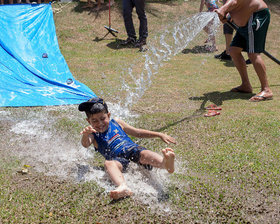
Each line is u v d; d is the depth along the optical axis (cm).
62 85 679
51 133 469
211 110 564
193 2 1445
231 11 645
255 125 488
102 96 647
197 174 360
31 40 884
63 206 304
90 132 350
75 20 1245
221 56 982
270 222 286
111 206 304
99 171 368
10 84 652
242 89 687
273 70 871
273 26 1309
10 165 378
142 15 1045
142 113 557
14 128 484
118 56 983
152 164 340
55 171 367
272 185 336
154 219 288
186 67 889
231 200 313
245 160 387
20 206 303
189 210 300
